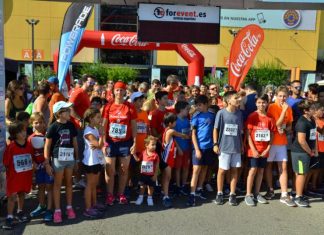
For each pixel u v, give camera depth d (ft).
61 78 28.43
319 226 15.99
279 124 19.16
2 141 17.30
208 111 19.62
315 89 23.24
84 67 80.23
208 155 19.13
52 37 96.94
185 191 20.58
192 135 19.19
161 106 21.18
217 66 99.86
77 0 22.16
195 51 50.85
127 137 18.47
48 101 20.25
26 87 24.23
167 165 18.86
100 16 97.60
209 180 21.36
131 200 19.35
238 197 19.95
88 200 16.87
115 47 48.91
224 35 99.55
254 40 27.55
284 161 19.31
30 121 17.26
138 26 20.85
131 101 20.52
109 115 18.31
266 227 15.81
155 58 99.30
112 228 15.57
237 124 18.62
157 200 19.44
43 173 16.53
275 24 101.76
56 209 16.28
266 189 21.42
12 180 15.62
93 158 16.89
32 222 16.17
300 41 103.04
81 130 20.17
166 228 15.61
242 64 27.73
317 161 19.74
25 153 15.98
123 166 18.49
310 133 18.54
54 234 14.90
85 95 20.80
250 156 19.02
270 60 100.99
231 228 15.66
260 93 21.70
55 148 16.12
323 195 20.61
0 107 16.99
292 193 20.39
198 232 15.21
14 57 96.02
